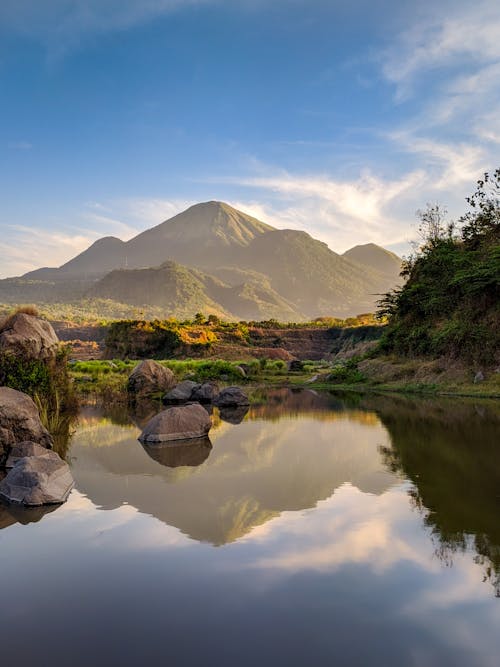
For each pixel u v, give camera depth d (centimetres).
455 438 1230
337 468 928
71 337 18962
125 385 2714
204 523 626
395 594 439
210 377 3794
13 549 550
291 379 3925
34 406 1133
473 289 2738
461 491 757
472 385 2458
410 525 609
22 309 1767
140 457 1054
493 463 948
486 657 351
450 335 2800
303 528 604
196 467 952
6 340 1491
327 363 7412
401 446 1141
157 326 9525
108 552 538
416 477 849
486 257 3019
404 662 346
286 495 750
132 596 441
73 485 821
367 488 784
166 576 479
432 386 2628
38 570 495
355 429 1418
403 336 3369
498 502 697
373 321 12562
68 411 1827
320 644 367
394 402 2170
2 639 379
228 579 471
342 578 470
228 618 404
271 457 1041
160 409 2066
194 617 405
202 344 9019
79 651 363
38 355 1575
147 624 397
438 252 3431
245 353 8794
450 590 446
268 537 575
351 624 392
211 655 356
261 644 368
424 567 491
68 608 423
